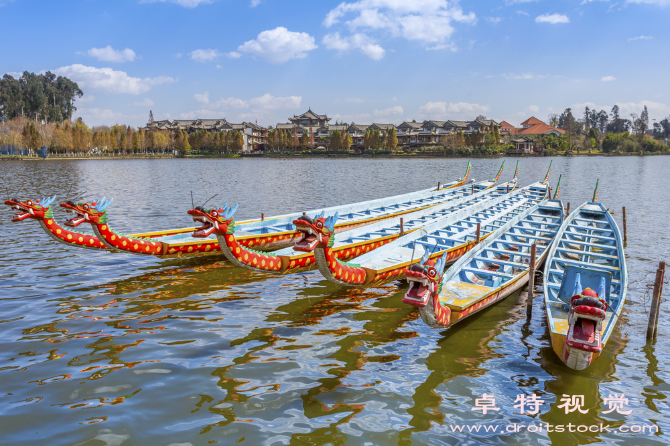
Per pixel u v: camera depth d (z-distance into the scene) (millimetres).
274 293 11867
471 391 7184
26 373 7469
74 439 5820
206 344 8695
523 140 120438
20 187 39031
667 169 67062
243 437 5930
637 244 17312
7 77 165375
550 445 5906
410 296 7500
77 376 7402
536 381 7523
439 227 15891
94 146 121000
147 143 127125
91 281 12539
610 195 33969
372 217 19375
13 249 15992
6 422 6152
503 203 22078
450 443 5906
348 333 9367
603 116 194500
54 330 9227
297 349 8570
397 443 5879
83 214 12266
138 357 8102
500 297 10570
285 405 6688
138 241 13102
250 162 97938
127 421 6215
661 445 5930
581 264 11406
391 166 77375
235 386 7184
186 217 23609
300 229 8875
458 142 112062
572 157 116750
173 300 11156
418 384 7367
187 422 6219
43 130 114188
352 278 10305
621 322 9914
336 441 5887
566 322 8547
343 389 7168
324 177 52625
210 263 14664
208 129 138750
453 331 9547
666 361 8195
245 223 16000
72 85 184875
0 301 10820
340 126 148875
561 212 19188
